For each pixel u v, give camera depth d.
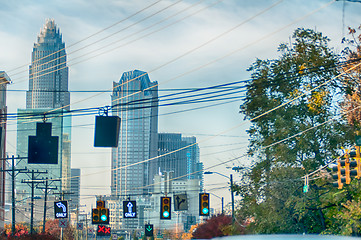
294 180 46.47
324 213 48.56
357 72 45.84
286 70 49.00
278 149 47.94
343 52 45.75
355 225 39.12
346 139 46.81
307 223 49.97
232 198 65.00
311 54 47.84
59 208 61.34
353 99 46.19
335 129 47.31
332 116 47.94
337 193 42.66
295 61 48.81
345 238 12.39
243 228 62.47
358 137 30.34
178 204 54.03
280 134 48.38
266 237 12.73
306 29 49.22
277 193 47.19
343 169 31.06
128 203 56.75
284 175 46.84
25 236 68.94
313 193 46.72
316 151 47.81
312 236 12.75
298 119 49.72
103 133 26.92
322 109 47.94
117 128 27.08
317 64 47.31
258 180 50.41
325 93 47.41
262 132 51.66
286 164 48.12
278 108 49.47
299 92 48.75
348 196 43.50
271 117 50.03
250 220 60.41
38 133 28.06
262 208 49.56
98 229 85.75
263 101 49.91
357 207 38.59
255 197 50.81
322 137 47.56
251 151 52.12
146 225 80.38
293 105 49.56
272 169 48.69
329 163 45.62
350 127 46.91
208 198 53.34
